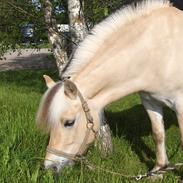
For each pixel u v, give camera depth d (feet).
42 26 8.66
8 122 7.10
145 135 8.23
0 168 5.67
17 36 10.72
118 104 11.93
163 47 5.65
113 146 7.49
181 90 5.82
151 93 5.90
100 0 7.71
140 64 5.63
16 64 23.13
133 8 5.75
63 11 9.77
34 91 15.20
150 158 7.20
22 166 5.77
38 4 8.77
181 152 7.23
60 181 5.44
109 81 5.54
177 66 5.68
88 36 5.61
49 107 5.01
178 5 6.15
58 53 7.65
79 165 6.06
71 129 5.28
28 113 8.55
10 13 8.86
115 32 5.66
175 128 8.66
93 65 5.48
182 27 5.73
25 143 6.49
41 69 20.66
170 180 6.21
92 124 5.41
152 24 5.68
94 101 5.51
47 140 6.50
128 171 6.58
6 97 11.94
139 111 10.25
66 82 5.03
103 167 6.52
